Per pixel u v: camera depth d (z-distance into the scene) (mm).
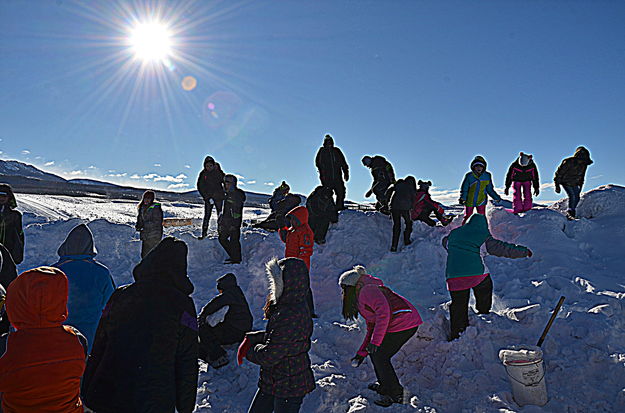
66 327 2719
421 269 8320
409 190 9047
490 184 9312
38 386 2471
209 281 8555
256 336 3762
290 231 6684
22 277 2600
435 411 4402
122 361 2781
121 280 8664
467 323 5414
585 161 9656
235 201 9258
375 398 4590
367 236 9516
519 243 8609
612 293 6266
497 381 4727
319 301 7617
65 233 9891
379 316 4246
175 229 11375
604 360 4746
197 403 4512
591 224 9086
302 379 3547
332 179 10539
